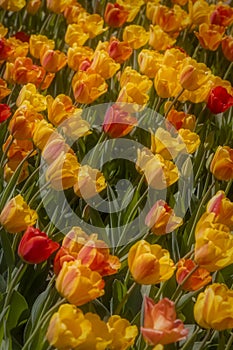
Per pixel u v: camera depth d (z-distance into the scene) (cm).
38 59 325
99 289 207
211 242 213
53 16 374
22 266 224
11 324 231
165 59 288
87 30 324
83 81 265
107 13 321
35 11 349
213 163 252
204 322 207
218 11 345
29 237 218
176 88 279
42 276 244
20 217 225
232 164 249
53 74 289
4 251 235
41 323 213
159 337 197
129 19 342
